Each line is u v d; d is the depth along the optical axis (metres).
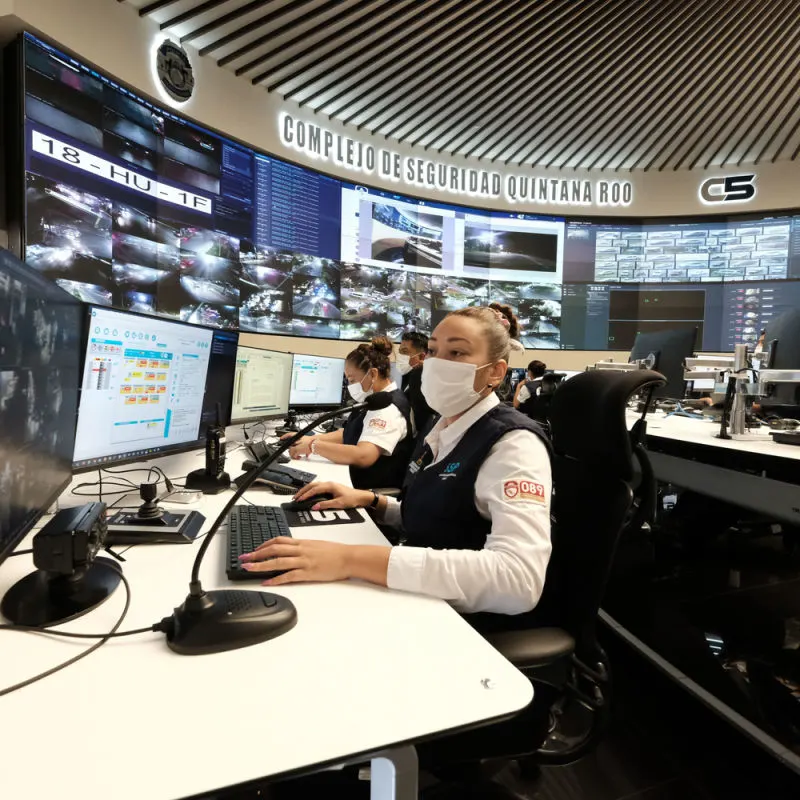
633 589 2.35
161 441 1.28
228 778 0.43
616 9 4.20
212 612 0.65
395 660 0.61
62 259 3.12
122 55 3.38
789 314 2.29
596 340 6.18
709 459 1.89
